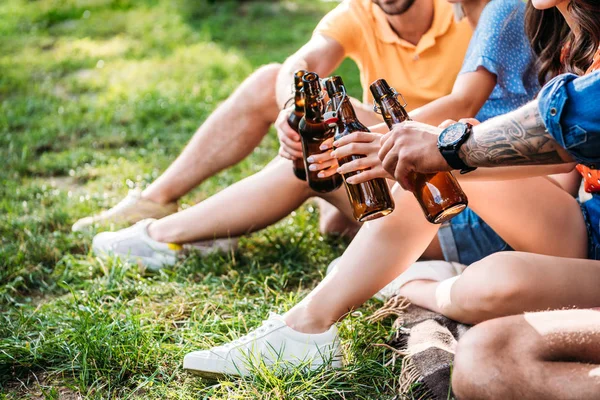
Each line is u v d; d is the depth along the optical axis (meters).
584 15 1.72
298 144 2.19
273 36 7.04
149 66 5.96
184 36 7.07
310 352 1.92
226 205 2.57
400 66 2.55
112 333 2.14
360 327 2.07
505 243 2.17
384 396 1.85
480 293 1.76
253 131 2.88
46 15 8.05
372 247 1.91
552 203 1.89
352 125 1.79
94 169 3.79
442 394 1.74
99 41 7.07
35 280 2.64
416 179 1.63
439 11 2.48
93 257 2.78
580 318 1.42
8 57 6.46
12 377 2.03
